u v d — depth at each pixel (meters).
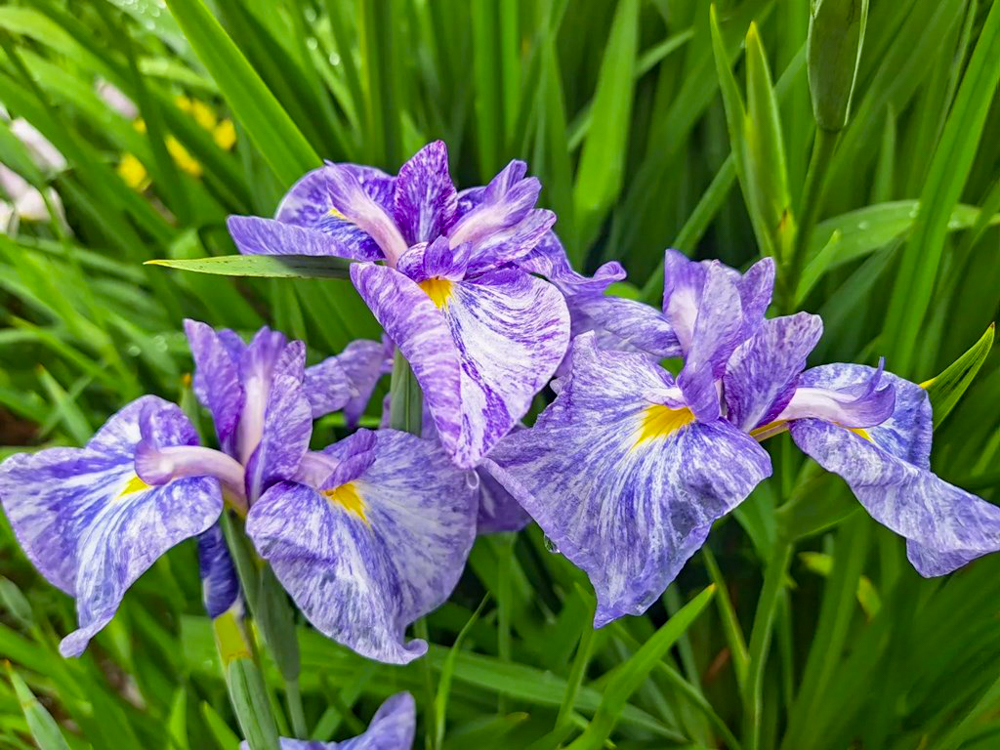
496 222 0.40
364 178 0.44
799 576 0.59
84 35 0.64
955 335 0.55
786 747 0.52
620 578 0.35
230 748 0.42
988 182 0.59
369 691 0.49
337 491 0.38
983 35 0.45
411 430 0.40
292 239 0.38
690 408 0.37
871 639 0.48
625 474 0.36
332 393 0.43
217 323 0.62
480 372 0.36
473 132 0.65
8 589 0.46
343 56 0.60
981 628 0.49
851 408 0.38
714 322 0.36
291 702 0.40
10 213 0.78
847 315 0.56
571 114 0.69
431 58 0.69
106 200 0.62
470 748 0.47
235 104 0.51
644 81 0.66
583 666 0.43
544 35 0.57
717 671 0.56
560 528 0.36
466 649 0.52
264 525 0.36
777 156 0.46
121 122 0.67
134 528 0.36
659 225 0.62
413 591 0.38
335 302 0.55
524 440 0.36
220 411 0.40
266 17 0.62
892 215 0.53
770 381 0.37
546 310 0.37
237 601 0.39
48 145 0.76
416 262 0.38
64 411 0.57
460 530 0.38
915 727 0.50
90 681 0.47
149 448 0.37
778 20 0.60
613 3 0.66
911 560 0.37
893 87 0.55
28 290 0.64
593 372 0.38
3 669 0.57
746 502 0.50
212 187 0.74
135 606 0.53
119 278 0.75
